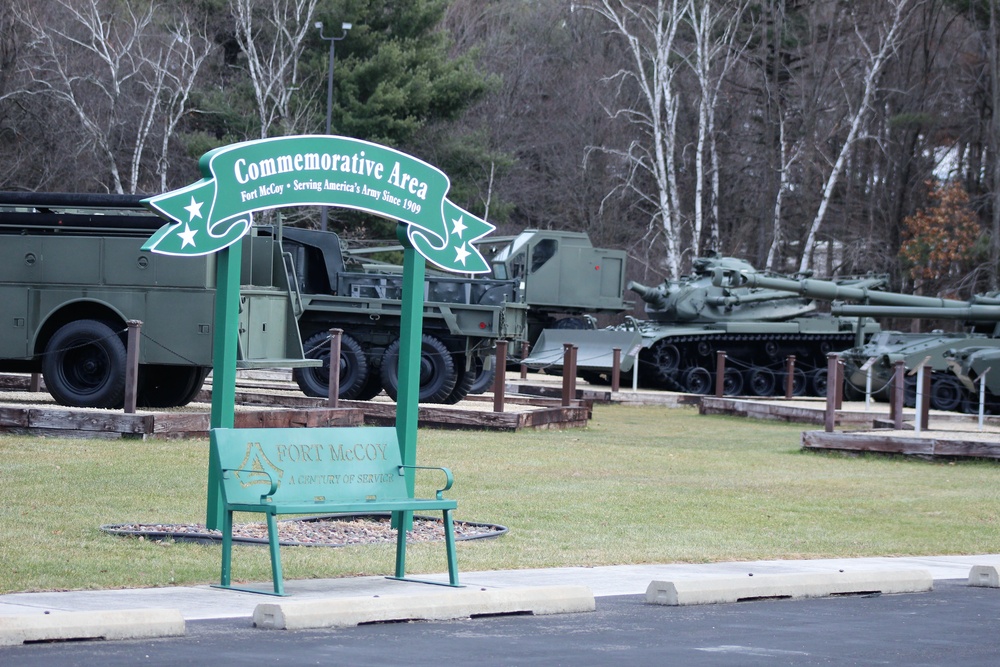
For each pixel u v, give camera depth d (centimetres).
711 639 903
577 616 980
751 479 1997
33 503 1417
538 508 1571
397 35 5831
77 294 2202
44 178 5388
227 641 841
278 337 2367
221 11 5959
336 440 1048
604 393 3869
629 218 7012
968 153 6341
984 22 6081
